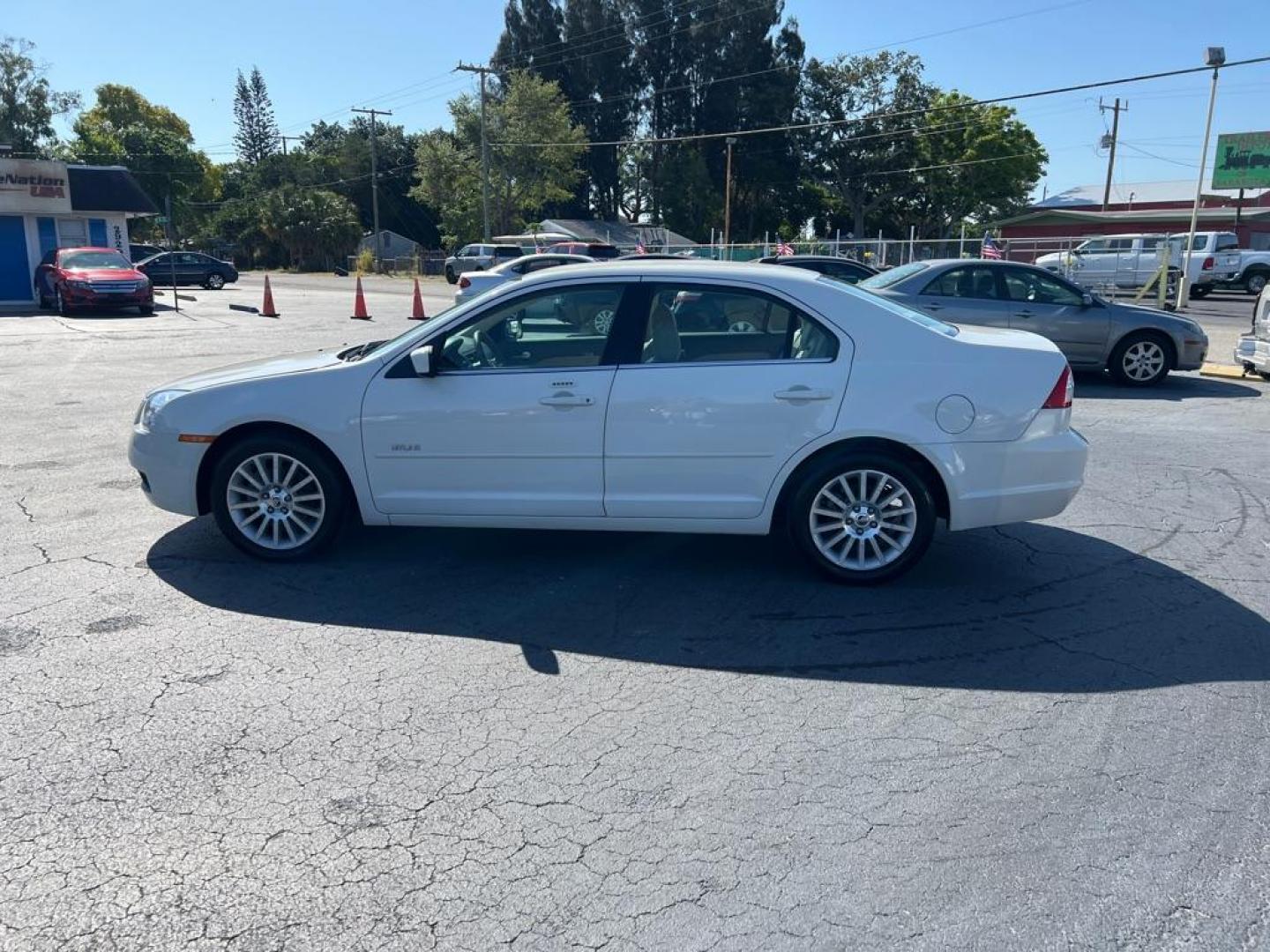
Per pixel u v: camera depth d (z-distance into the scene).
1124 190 63.44
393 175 86.50
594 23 72.25
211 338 18.70
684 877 2.95
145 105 87.94
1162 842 3.12
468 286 17.97
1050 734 3.80
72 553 5.74
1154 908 2.83
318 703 3.99
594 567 5.62
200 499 5.63
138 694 4.04
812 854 3.06
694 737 3.76
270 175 86.00
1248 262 33.41
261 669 4.29
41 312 25.50
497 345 5.39
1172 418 10.44
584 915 2.78
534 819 3.23
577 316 5.30
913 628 4.80
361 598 5.12
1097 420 10.32
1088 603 5.16
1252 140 36.12
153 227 83.94
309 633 4.67
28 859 3.00
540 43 73.44
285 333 19.70
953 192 68.00
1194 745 3.72
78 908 2.78
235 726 3.79
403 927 2.72
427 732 3.78
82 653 4.41
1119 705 4.04
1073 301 12.34
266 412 5.36
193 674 4.23
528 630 4.74
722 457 5.16
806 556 5.31
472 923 2.75
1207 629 4.82
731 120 72.06
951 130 65.81
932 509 5.23
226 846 3.07
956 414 5.08
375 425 5.31
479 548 5.91
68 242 29.27
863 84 69.75
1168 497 7.27
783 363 5.13
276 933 2.70
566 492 5.27
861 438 5.14
